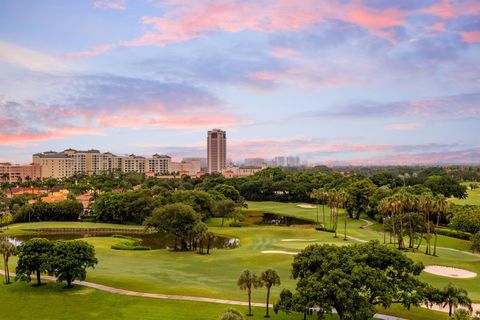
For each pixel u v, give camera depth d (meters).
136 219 163.38
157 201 159.88
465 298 47.25
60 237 131.88
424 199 100.31
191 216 105.25
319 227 142.75
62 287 64.62
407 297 46.00
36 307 55.47
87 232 143.62
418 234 110.38
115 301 57.44
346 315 43.97
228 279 70.56
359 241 113.50
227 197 194.12
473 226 114.12
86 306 55.62
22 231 142.62
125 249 104.19
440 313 53.59
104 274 73.44
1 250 66.19
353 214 176.88
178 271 77.06
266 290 63.06
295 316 51.66
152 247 116.75
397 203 104.00
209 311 52.81
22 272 64.81
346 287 43.78
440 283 67.50
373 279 44.47
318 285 44.69
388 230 109.56
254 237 122.31
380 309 54.50
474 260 87.88
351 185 168.25
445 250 102.56
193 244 107.06
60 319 50.97
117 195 169.25
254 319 50.09
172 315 51.44
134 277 71.31
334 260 47.69
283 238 119.69
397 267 48.38
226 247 112.81
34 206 169.88
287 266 79.00
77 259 64.88
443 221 142.25
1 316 52.19
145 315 51.66
